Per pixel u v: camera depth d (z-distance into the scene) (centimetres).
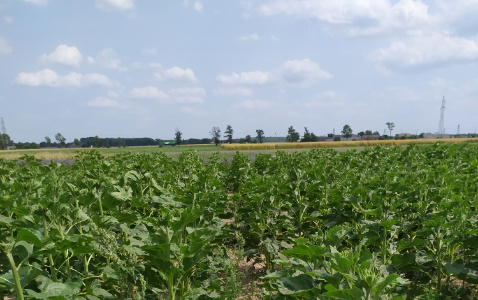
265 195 764
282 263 385
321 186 870
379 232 553
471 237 502
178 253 421
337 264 299
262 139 16262
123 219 558
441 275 572
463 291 518
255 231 741
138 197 621
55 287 352
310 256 355
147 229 582
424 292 552
